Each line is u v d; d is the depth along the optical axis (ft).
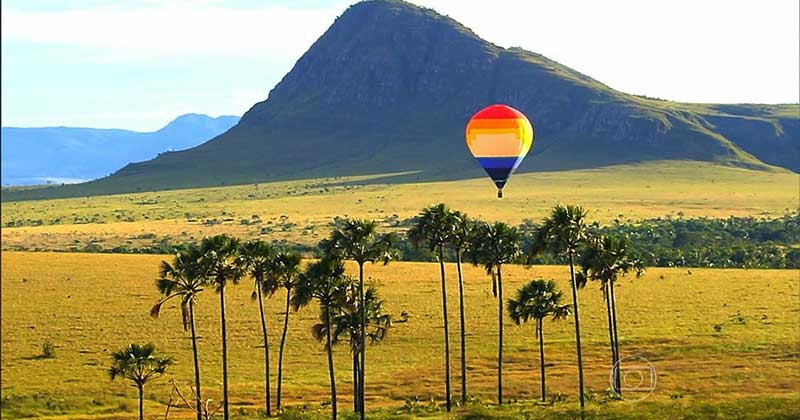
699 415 187.83
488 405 209.15
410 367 248.11
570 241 222.07
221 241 202.90
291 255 210.59
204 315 317.83
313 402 216.74
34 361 250.78
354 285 204.54
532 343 271.08
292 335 287.07
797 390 219.61
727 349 261.03
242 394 222.89
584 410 196.44
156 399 217.15
